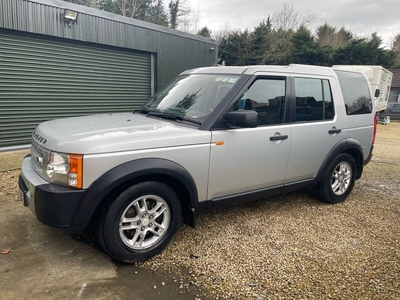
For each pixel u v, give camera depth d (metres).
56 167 2.49
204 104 3.31
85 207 2.46
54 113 7.76
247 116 2.90
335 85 4.18
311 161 3.92
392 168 6.71
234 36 28.31
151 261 2.87
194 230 3.49
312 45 26.03
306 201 4.52
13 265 2.73
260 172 3.44
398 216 4.05
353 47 25.56
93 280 2.56
